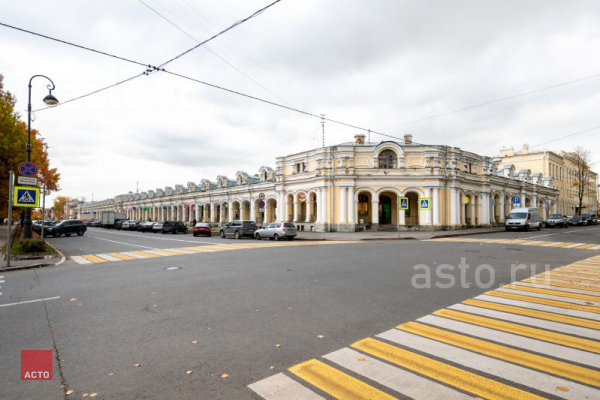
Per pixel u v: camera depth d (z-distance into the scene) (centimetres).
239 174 4412
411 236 2483
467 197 3378
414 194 3341
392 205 3403
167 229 3900
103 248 1831
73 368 377
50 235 3080
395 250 1521
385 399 311
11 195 1125
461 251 1464
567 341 443
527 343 438
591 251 1459
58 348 433
